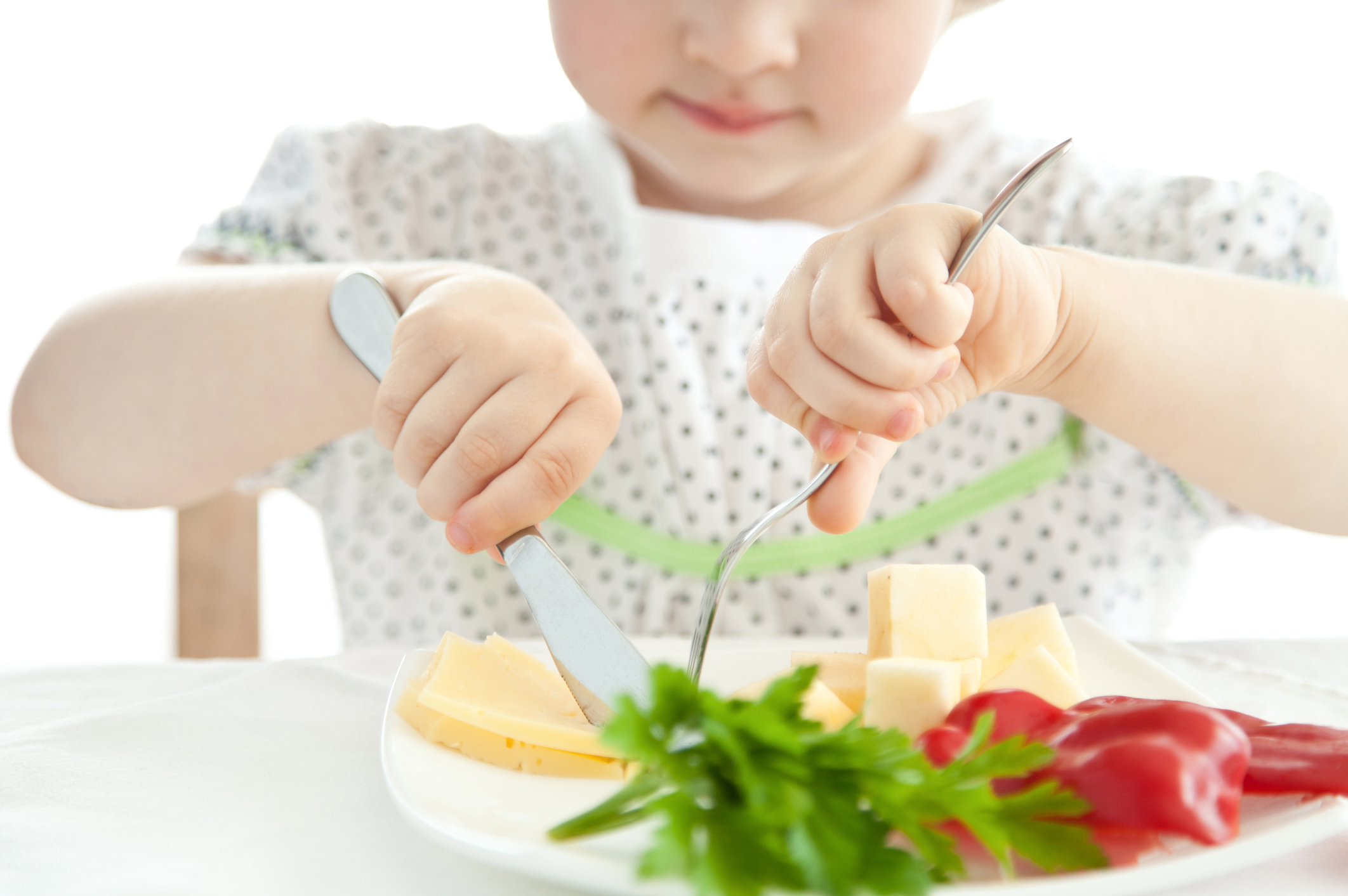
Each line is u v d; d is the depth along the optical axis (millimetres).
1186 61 1466
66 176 1714
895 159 1098
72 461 819
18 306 1728
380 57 1692
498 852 293
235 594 1194
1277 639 656
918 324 430
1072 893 274
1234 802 303
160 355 788
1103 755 303
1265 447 745
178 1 1697
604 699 418
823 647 648
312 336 762
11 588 1790
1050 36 1489
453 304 544
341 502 1044
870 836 272
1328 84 1432
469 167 1138
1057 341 615
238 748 449
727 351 995
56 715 514
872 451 488
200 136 1721
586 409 502
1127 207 1038
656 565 978
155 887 322
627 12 807
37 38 1693
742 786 270
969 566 481
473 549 461
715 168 868
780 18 770
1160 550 1013
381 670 576
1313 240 954
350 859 345
